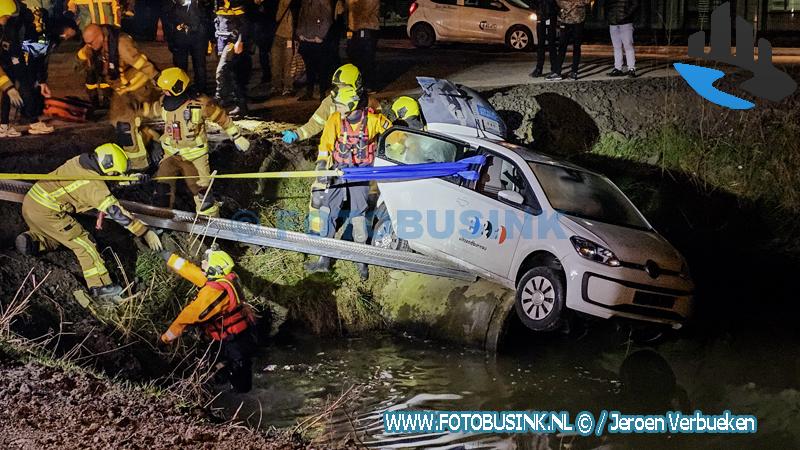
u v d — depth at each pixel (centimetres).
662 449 717
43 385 655
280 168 1126
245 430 657
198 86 1291
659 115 1395
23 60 1076
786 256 1257
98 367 780
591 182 991
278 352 926
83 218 937
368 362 905
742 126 1388
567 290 882
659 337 971
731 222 1317
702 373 898
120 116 935
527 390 840
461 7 1906
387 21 2609
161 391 729
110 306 864
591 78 1509
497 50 1934
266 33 1509
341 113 944
